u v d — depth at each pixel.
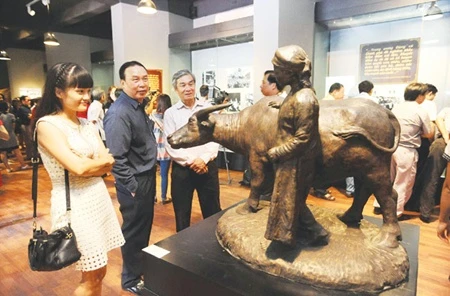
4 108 5.42
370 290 1.09
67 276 2.24
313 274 1.12
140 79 1.79
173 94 6.43
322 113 1.23
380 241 1.27
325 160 1.20
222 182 4.64
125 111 1.77
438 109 3.97
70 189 1.36
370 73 4.42
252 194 1.54
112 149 1.73
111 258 2.46
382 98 4.36
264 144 1.36
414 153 3.02
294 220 1.13
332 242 1.29
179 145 1.48
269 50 4.08
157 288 1.39
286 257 1.20
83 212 1.35
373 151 1.18
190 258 1.34
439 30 3.82
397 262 1.17
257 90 4.32
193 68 6.34
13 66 9.88
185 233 1.58
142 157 1.86
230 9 6.01
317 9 4.33
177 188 2.23
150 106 3.99
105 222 1.46
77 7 6.97
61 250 1.24
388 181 1.24
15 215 3.43
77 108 1.37
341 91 3.66
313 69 4.53
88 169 1.29
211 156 2.21
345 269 1.12
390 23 4.17
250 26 4.84
